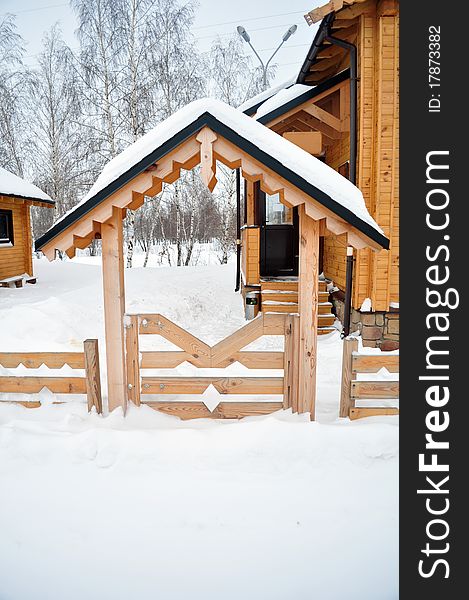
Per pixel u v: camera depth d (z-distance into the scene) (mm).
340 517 2896
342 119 7277
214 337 7664
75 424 3760
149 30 16172
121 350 3822
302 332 3775
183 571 2531
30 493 3121
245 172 3447
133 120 15453
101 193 3389
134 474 3281
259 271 8977
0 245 11219
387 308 6402
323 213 3434
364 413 3930
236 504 2998
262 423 3621
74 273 14180
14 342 5984
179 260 20156
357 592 2408
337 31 6793
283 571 2525
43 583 2473
